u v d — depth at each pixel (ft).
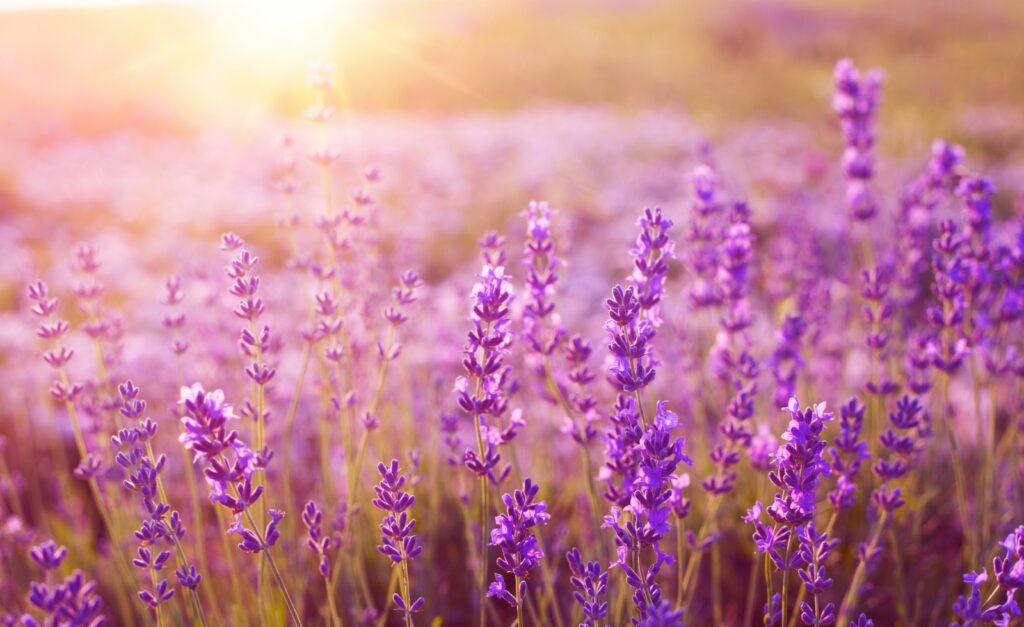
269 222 7.51
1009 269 2.60
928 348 2.55
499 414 2.21
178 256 6.07
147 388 3.48
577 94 17.69
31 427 3.99
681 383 3.45
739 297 2.68
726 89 16.97
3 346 4.48
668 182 8.40
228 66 17.61
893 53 20.85
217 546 2.86
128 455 2.15
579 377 2.35
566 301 4.87
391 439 3.04
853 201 3.18
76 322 5.17
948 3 28.99
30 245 7.26
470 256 6.72
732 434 2.44
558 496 2.95
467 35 25.04
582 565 2.14
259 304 2.24
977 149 10.31
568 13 30.83
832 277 3.85
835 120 3.97
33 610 2.62
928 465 2.87
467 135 11.74
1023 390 2.86
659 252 2.24
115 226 7.87
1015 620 2.44
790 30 25.25
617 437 2.22
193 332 3.36
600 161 9.75
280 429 2.96
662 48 22.91
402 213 7.52
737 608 2.76
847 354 3.43
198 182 9.29
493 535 2.08
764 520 2.61
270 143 11.30
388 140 11.26
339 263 2.85
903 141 8.89
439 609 2.74
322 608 2.65
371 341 2.97
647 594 2.10
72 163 10.27
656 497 2.09
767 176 7.96
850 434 2.28
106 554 2.96
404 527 2.09
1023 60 18.48
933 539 2.87
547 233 2.39
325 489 2.75
